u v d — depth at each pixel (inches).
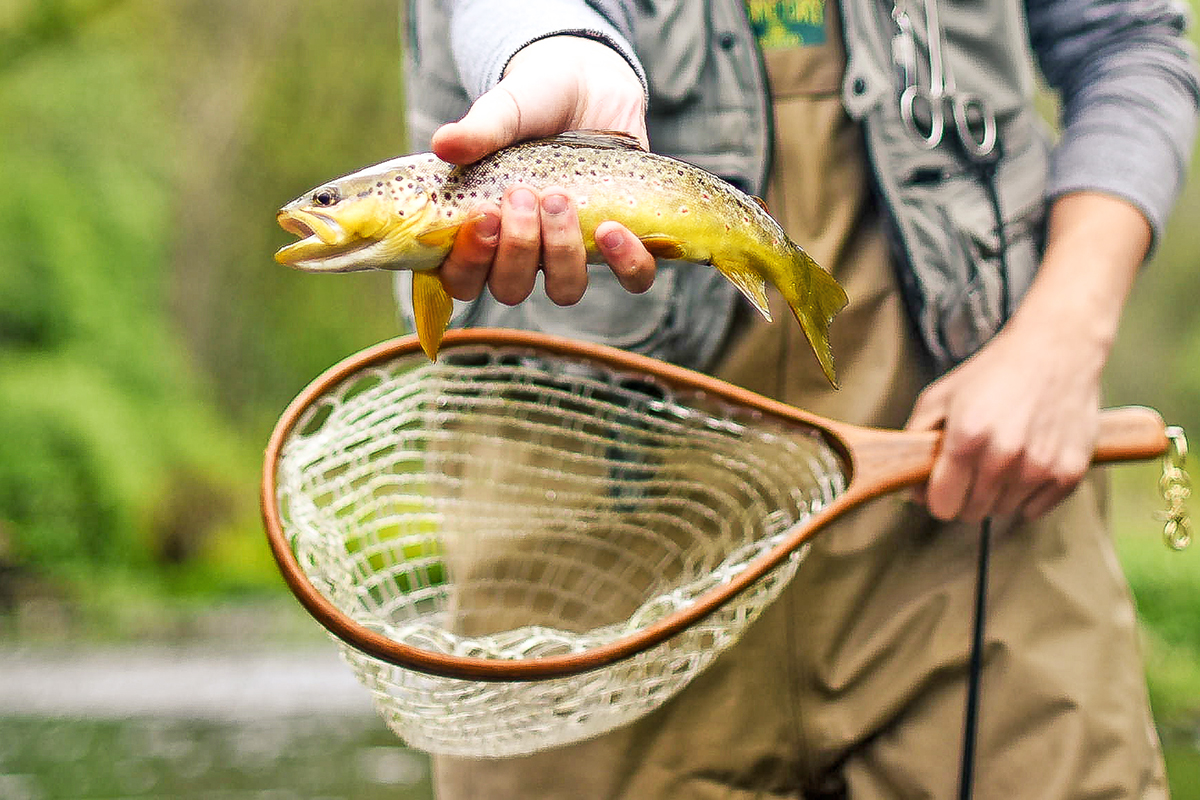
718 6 60.9
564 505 63.2
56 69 776.3
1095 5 65.7
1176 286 1203.9
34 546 672.4
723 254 47.8
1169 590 378.0
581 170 45.6
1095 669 59.9
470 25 52.0
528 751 52.0
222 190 846.5
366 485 59.6
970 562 61.4
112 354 751.7
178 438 751.7
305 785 226.8
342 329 921.5
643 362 58.9
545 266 45.4
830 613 61.7
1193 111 64.9
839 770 63.7
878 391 62.6
